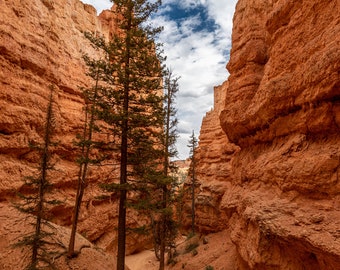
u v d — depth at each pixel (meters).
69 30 27.80
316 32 8.91
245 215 10.50
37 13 22.75
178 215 34.97
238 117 14.64
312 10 9.27
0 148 17.27
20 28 20.48
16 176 17.42
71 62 27.06
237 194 14.59
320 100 7.86
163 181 13.23
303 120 8.85
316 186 7.44
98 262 15.51
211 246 22.62
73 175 23.36
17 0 20.66
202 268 17.84
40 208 10.46
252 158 13.87
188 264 19.80
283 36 10.99
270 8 15.00
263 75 14.19
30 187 18.25
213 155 37.31
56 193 20.75
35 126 20.58
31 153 19.52
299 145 8.96
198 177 38.88
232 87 16.86
